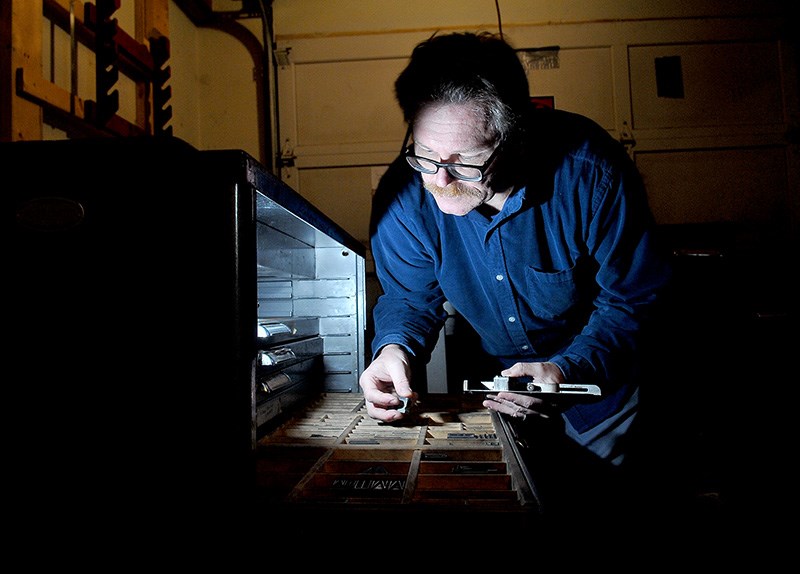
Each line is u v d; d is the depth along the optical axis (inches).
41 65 53.9
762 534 62.2
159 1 80.4
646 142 100.5
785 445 75.3
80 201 23.7
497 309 51.2
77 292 23.6
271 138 101.2
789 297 81.2
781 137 101.2
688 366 77.2
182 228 23.5
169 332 23.4
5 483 23.7
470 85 33.0
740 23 101.7
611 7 101.7
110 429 23.4
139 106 76.2
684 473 70.2
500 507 23.0
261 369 40.6
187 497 23.2
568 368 39.7
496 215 43.8
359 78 101.5
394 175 48.6
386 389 44.4
